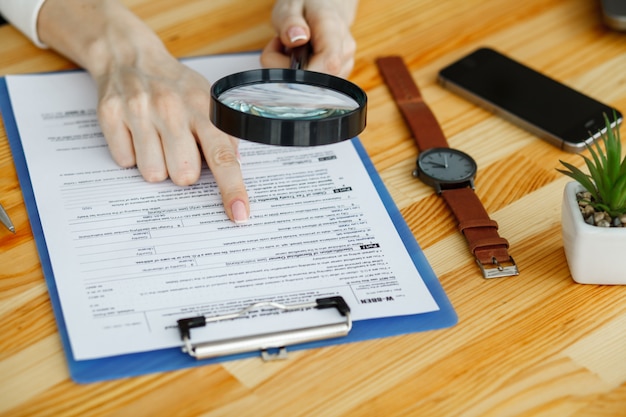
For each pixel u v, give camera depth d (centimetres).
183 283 75
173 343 69
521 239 84
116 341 69
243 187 84
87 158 91
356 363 69
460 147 97
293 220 83
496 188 91
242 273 77
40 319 72
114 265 77
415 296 76
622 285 79
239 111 64
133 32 104
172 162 87
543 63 112
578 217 76
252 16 119
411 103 103
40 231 81
